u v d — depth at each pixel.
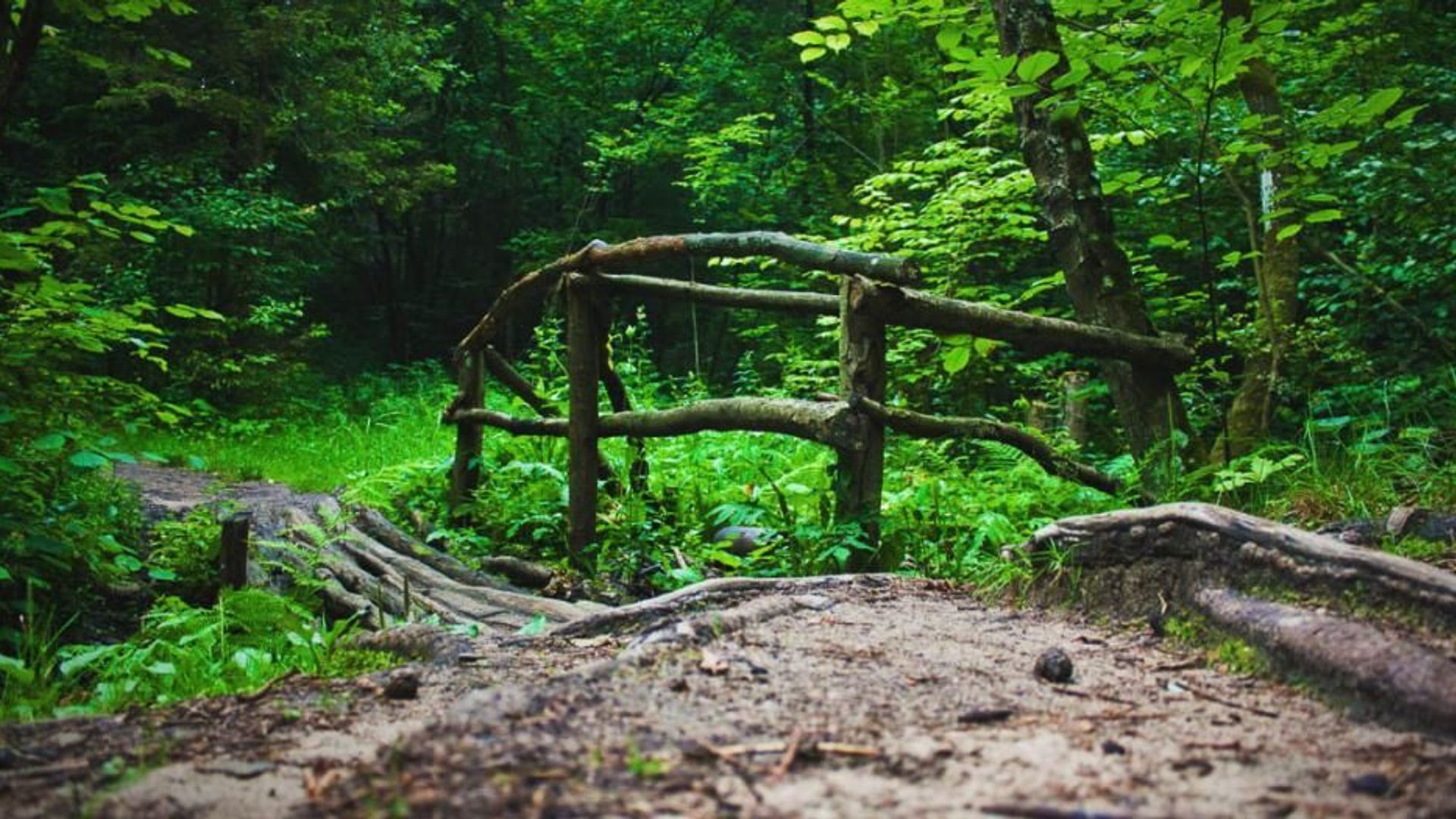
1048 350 5.18
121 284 13.47
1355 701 2.23
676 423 5.64
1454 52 9.23
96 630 4.96
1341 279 7.41
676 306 21.14
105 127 16.61
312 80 17.61
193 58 16.30
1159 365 5.43
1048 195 5.77
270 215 15.59
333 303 25.64
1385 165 7.04
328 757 2.01
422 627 3.30
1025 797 1.70
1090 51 5.71
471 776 1.76
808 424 4.65
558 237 20.30
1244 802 1.68
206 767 1.95
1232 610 2.70
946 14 6.11
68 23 14.89
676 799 1.67
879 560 4.66
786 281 13.57
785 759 1.85
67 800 1.81
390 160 21.27
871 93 15.54
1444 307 6.99
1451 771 1.81
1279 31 4.91
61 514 5.16
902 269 4.43
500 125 23.02
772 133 18.08
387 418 14.55
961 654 2.71
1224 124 8.34
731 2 19.72
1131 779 1.79
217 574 5.43
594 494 6.27
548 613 5.27
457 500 7.44
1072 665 2.57
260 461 10.23
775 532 5.18
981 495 5.47
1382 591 2.53
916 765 1.85
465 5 22.00
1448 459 4.96
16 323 5.04
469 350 7.47
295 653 3.64
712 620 2.88
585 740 1.94
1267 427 5.80
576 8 19.48
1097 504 5.32
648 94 20.20
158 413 5.58
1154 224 9.71
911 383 8.61
